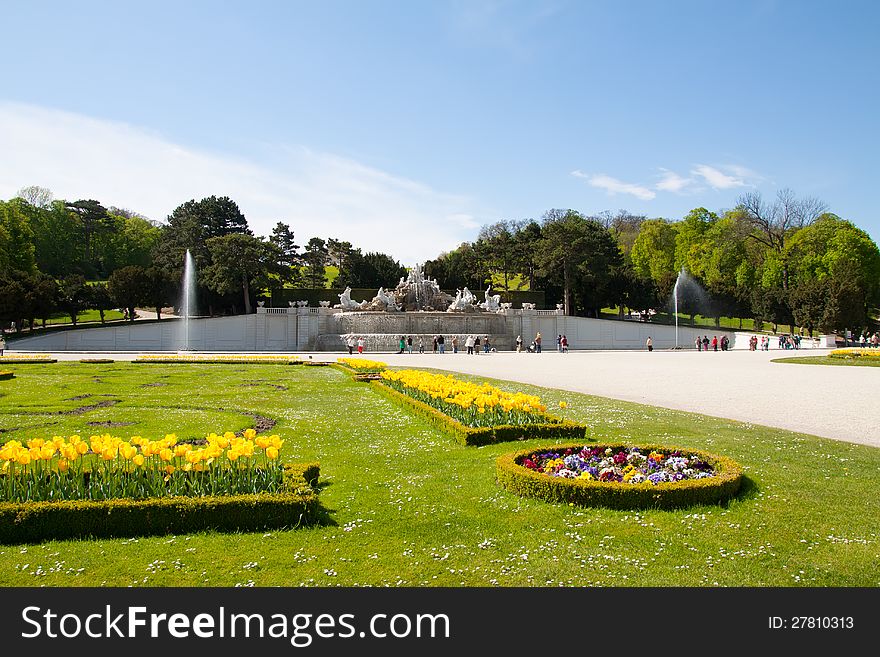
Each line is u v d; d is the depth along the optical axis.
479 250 90.88
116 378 24.97
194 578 5.95
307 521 7.23
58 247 88.50
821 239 74.94
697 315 82.62
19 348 52.16
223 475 8.02
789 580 5.88
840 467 9.63
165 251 81.06
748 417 14.88
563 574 6.02
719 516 7.40
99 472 7.90
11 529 6.70
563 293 85.31
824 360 38.47
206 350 62.03
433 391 15.27
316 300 79.25
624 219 129.12
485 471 9.56
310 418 14.97
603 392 20.36
